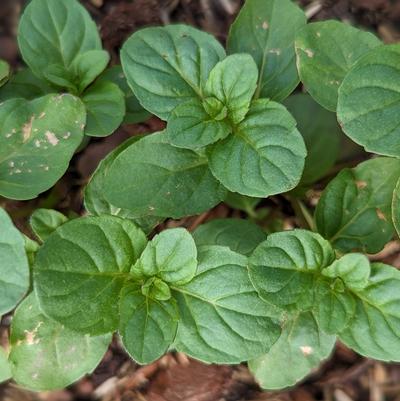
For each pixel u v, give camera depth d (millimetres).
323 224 460
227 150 434
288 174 426
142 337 414
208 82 438
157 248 417
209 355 422
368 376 527
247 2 461
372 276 427
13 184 442
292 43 462
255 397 524
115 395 527
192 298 424
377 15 551
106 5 551
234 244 469
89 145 533
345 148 521
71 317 412
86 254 417
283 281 420
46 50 483
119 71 494
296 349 452
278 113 432
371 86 416
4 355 455
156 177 441
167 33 450
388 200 457
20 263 409
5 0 552
